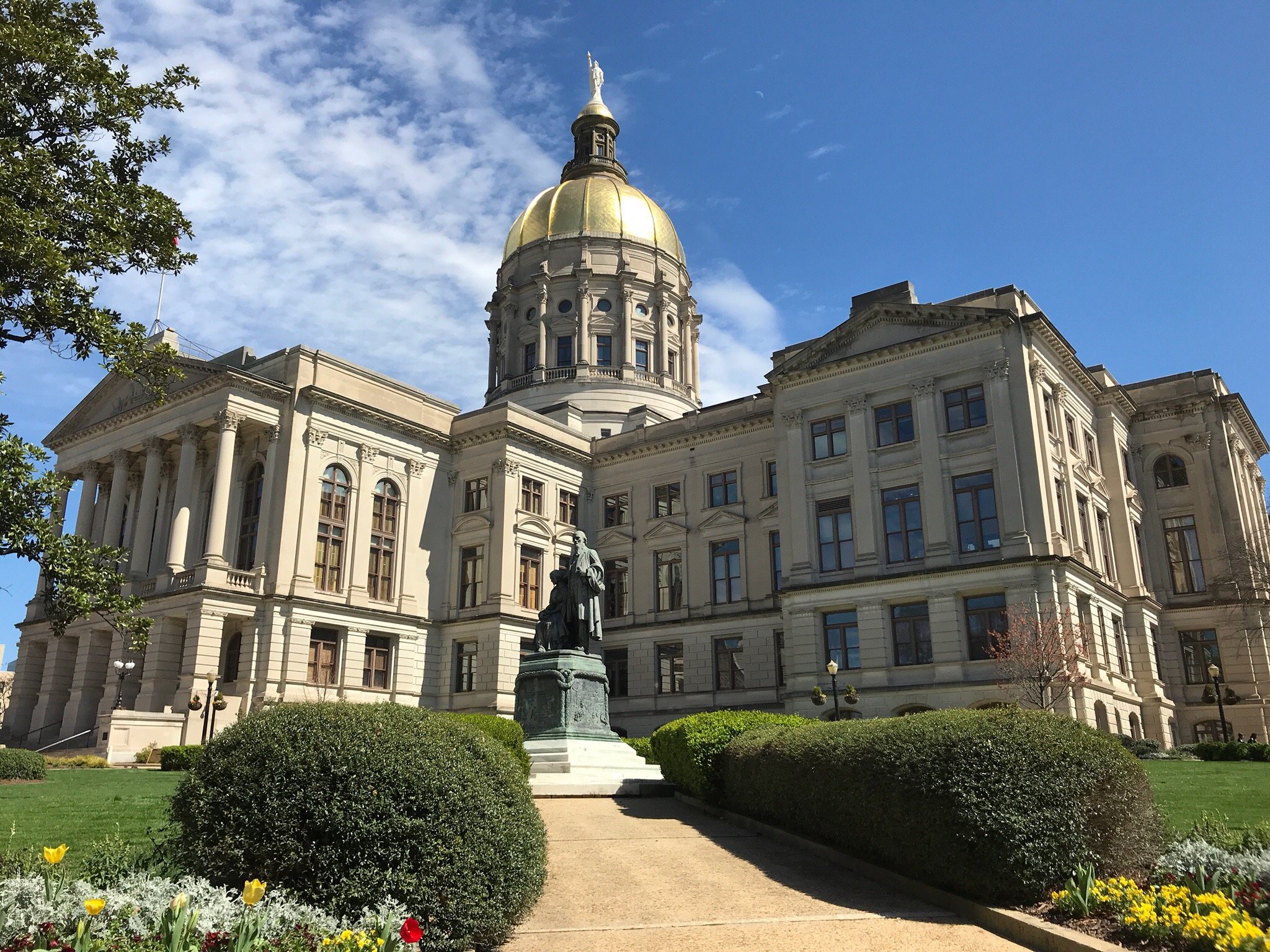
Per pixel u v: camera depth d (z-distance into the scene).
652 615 57.56
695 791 20.97
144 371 20.08
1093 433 51.03
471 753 11.09
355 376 54.28
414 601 54.44
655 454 60.44
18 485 16.59
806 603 46.25
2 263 15.97
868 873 14.36
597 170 88.88
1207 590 51.16
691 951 10.64
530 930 11.55
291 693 47.12
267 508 49.75
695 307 84.00
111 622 18.36
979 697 40.47
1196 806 18.66
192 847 10.03
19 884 8.48
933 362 45.62
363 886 9.62
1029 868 11.90
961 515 43.62
